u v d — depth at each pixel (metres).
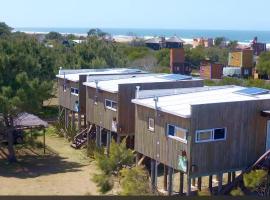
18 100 24.19
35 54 41.44
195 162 18.55
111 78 31.69
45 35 122.00
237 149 19.66
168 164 19.83
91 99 29.88
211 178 20.94
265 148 20.50
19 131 30.62
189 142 18.36
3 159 28.05
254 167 19.06
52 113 41.16
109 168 19.48
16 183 22.97
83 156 29.08
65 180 23.62
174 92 23.75
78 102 32.59
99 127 29.14
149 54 78.44
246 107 19.73
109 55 48.47
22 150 30.28
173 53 76.44
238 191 17.33
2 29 88.44
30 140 29.47
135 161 22.62
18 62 26.55
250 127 19.95
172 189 20.59
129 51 78.88
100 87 28.14
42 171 25.52
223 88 24.84
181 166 18.89
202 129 18.56
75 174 24.84
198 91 24.19
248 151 20.02
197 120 18.38
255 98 20.73
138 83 26.72
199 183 21.25
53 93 43.38
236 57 80.06
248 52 78.94
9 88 24.47
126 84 26.50
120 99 26.45
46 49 43.94
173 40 119.31
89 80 31.06
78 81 32.38
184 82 27.92
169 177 20.12
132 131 27.09
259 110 20.16
